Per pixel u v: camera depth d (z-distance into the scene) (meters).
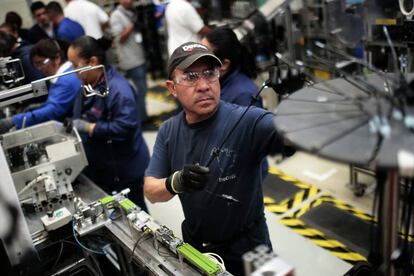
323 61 1.32
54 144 2.01
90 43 2.20
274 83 1.27
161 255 1.41
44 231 1.76
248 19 2.32
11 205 1.39
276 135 1.30
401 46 2.37
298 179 3.56
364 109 0.79
